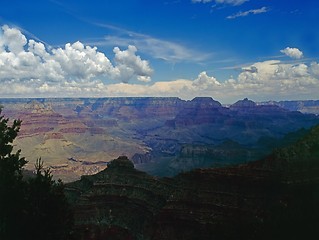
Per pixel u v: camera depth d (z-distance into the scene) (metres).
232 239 62.25
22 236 29.42
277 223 57.06
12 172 31.16
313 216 54.53
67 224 32.19
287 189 63.44
